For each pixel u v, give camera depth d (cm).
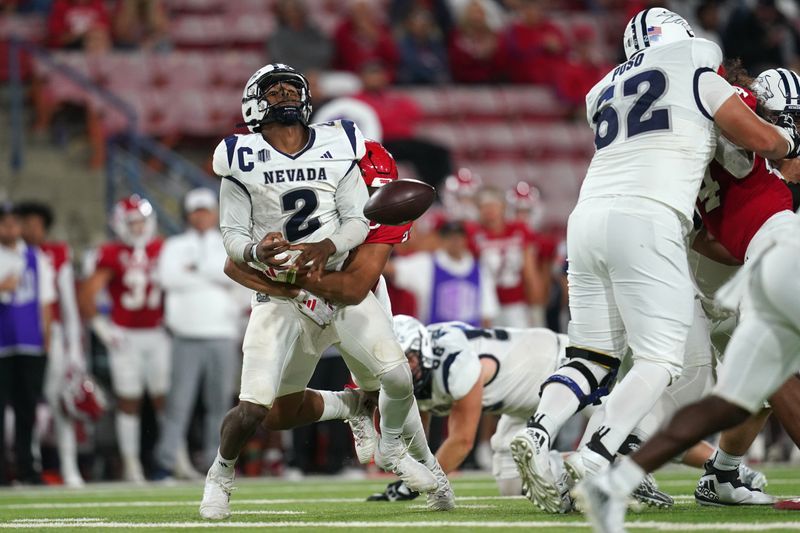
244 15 5259
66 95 4450
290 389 1652
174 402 3203
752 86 1697
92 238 4141
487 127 5128
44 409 3359
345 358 1653
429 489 1669
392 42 5053
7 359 3073
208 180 4147
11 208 3080
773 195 1586
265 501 2077
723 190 1597
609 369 1547
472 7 5294
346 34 4928
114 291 3278
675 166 1485
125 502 2158
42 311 3122
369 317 1588
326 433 3272
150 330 3291
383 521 1491
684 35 1566
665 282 1464
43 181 4297
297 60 4775
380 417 1659
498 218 3556
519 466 1493
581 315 1548
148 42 4847
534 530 1323
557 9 5797
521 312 3538
